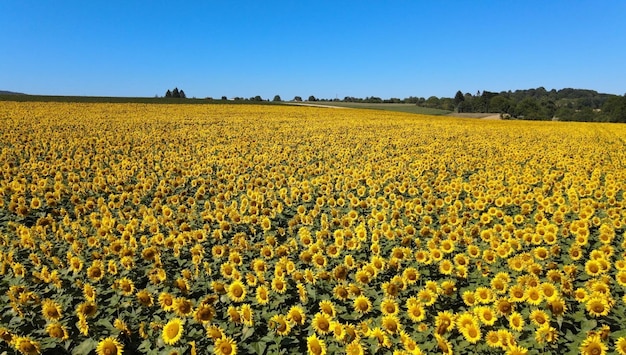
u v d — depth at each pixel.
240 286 6.71
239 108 69.31
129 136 30.23
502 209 12.89
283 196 13.68
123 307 6.71
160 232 10.30
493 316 6.06
